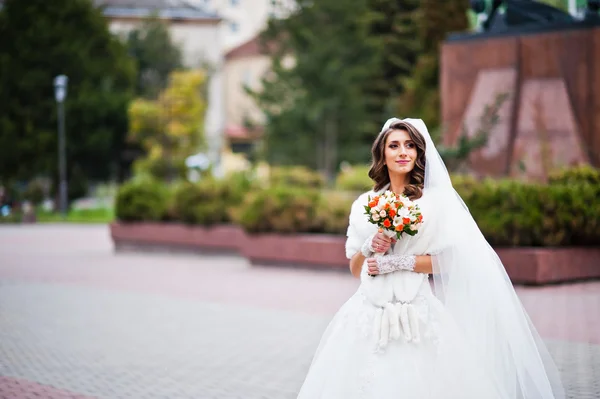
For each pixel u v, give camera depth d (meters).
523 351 5.62
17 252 24.59
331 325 5.78
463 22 34.81
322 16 56.84
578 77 21.14
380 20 55.00
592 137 20.92
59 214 45.56
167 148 50.94
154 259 22.11
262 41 60.53
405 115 34.94
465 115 22.50
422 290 5.52
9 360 9.49
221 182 23.31
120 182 54.59
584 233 15.52
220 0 88.69
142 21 65.31
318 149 56.66
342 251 17.91
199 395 7.89
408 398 5.25
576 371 8.57
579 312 12.24
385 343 5.35
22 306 13.76
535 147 21.31
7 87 49.31
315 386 5.60
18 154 48.97
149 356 9.70
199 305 13.79
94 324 11.98
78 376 8.70
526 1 22.58
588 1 21.38
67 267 20.19
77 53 49.97
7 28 49.66
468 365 5.36
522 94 21.88
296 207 19.16
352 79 55.25
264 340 10.64
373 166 5.70
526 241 15.24
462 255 5.51
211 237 22.48
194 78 52.12
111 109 50.50
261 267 19.53
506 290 5.64
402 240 5.55
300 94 56.84
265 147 58.09
